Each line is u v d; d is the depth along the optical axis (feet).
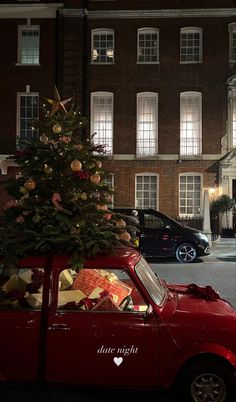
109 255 16.33
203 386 15.11
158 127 84.28
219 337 15.03
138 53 84.94
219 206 79.77
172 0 84.02
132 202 84.28
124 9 84.53
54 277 15.80
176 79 84.23
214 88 83.61
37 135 20.11
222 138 83.15
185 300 17.19
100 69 84.94
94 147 20.68
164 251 50.93
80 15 84.38
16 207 18.47
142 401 16.89
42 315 15.49
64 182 18.70
